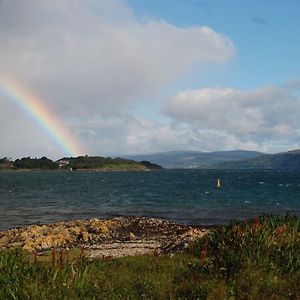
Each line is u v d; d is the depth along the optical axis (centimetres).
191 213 5462
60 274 997
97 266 1224
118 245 2806
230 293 965
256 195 8338
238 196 8100
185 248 1820
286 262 1152
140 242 2939
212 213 5444
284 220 1592
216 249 1387
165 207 6225
